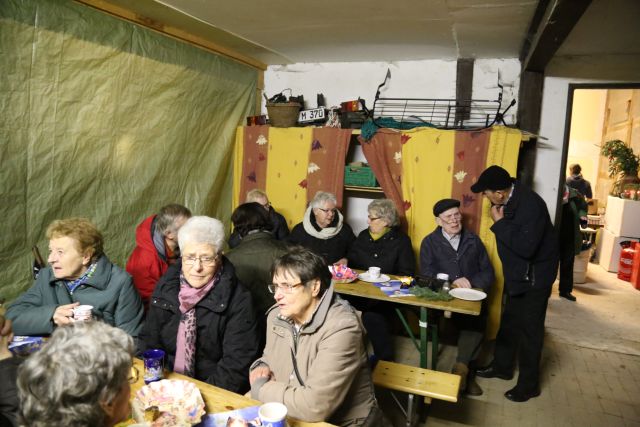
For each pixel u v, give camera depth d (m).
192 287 1.76
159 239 2.31
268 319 1.74
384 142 3.79
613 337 3.91
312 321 1.55
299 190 4.07
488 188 2.63
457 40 3.36
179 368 1.77
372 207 3.20
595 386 3.06
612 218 6.23
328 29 3.24
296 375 1.58
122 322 2.01
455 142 3.56
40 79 2.58
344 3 2.67
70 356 0.86
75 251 1.89
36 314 1.81
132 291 2.05
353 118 3.95
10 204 2.51
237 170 4.26
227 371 1.76
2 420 1.02
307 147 4.01
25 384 0.86
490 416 2.67
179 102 3.55
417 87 4.07
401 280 2.85
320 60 4.25
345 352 1.50
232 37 3.55
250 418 1.33
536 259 2.72
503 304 3.57
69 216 2.85
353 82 4.25
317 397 1.44
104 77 2.95
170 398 1.38
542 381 3.11
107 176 3.06
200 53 3.68
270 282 2.20
